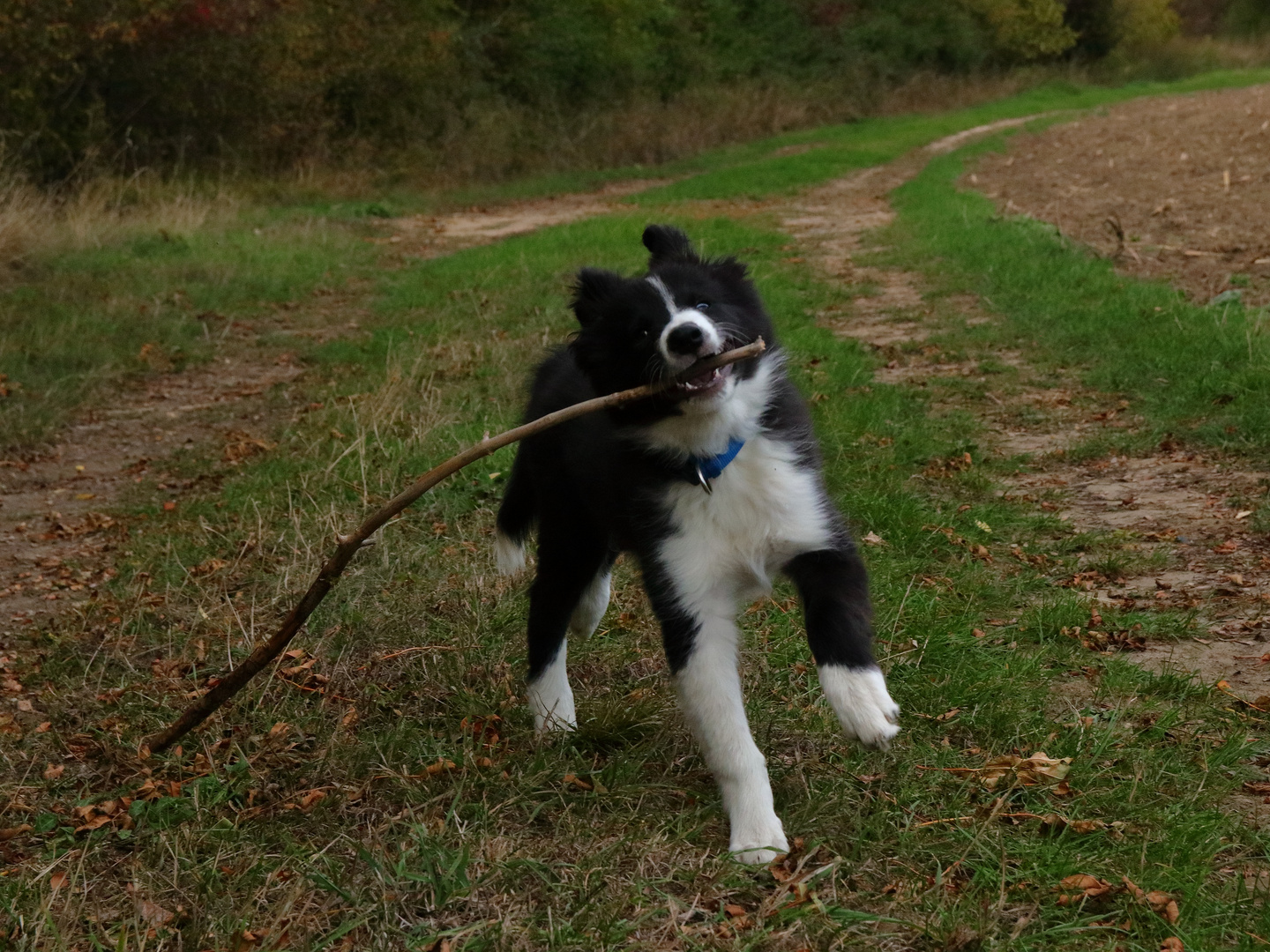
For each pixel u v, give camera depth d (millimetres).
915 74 15008
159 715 1952
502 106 11219
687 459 1760
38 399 3479
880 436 2795
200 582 2305
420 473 2621
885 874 1606
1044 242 5074
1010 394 3189
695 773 1795
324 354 4094
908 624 2037
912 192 7504
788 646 2008
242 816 1746
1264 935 1510
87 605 2260
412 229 7664
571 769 1795
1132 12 17859
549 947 1537
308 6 9117
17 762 1885
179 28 8062
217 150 8906
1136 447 2684
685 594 1742
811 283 4891
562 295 4695
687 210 7727
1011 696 1871
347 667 2037
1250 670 1937
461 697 1949
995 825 1652
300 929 1574
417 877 1605
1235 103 12375
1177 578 2180
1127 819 1665
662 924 1558
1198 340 3244
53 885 1642
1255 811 1687
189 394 3725
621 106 12031
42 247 5602
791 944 1522
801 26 14789
